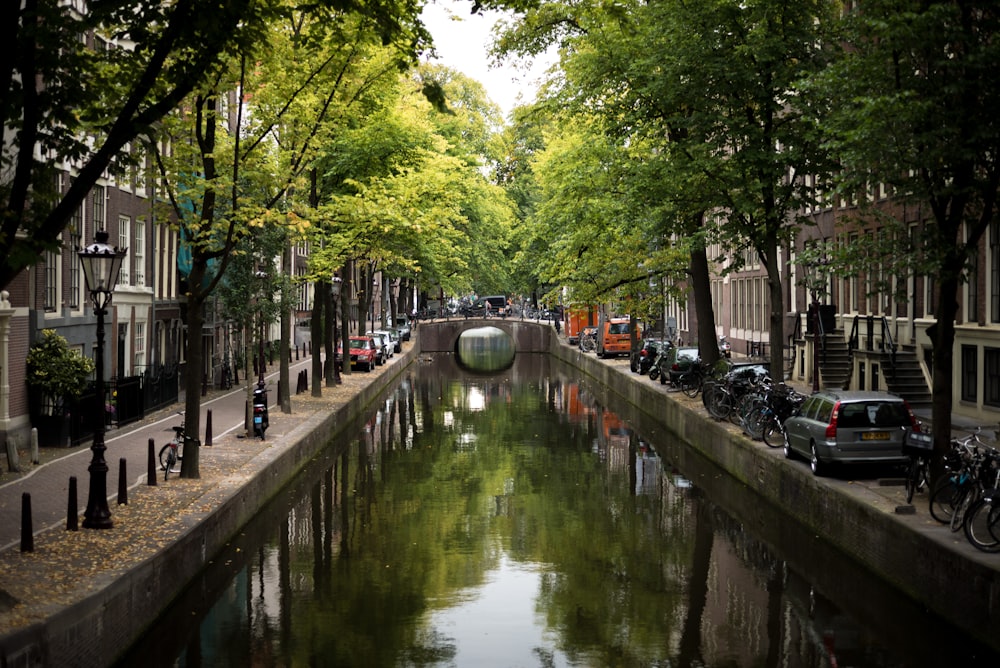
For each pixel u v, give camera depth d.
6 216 10.51
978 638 12.29
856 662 12.71
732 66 24.08
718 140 24.98
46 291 25.19
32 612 10.27
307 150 21.20
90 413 24.25
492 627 14.22
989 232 25.91
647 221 28.14
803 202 24.47
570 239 36.09
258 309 28.30
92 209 28.23
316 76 20.52
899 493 17.12
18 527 14.72
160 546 13.75
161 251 35.91
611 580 16.66
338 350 50.06
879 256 16.89
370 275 55.66
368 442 32.81
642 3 27.48
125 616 12.07
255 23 12.40
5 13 10.23
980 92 14.89
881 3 15.70
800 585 16.31
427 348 87.56
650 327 65.62
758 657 12.97
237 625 14.16
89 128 13.87
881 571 15.48
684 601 15.45
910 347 30.69
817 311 26.97
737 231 25.25
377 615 14.73
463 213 56.03
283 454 22.98
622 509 22.28
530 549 18.67
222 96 21.22
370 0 12.68
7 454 20.22
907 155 15.17
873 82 15.88
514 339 89.50
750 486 23.80
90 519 14.76
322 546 18.78
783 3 23.44
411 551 18.48
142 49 12.94
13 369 22.03
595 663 12.79
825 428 18.70
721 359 32.94
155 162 19.19
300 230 21.98
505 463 28.66
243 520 18.70
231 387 39.47
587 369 61.31
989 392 26.08
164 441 24.09
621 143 29.98
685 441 32.06
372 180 30.70
